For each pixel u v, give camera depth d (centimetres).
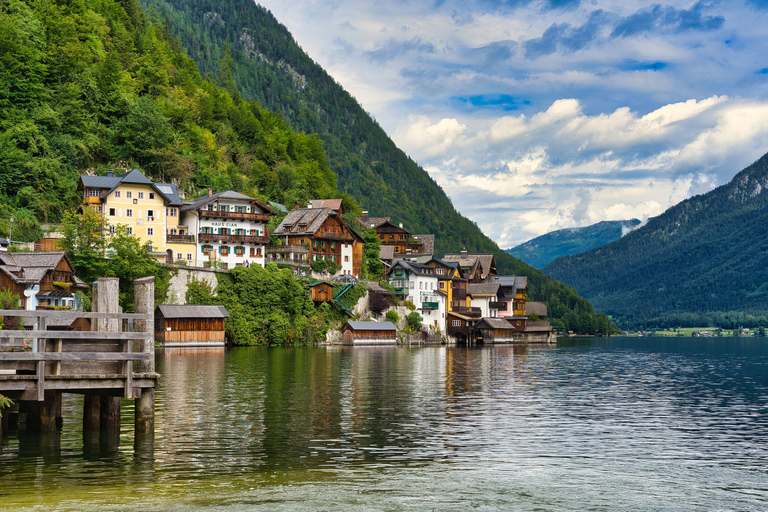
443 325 15912
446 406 4656
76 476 2703
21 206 10650
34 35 12875
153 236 11762
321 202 17738
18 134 11112
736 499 2586
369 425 3872
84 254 9600
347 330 12962
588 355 11425
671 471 2967
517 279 18950
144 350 3166
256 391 5225
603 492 2653
